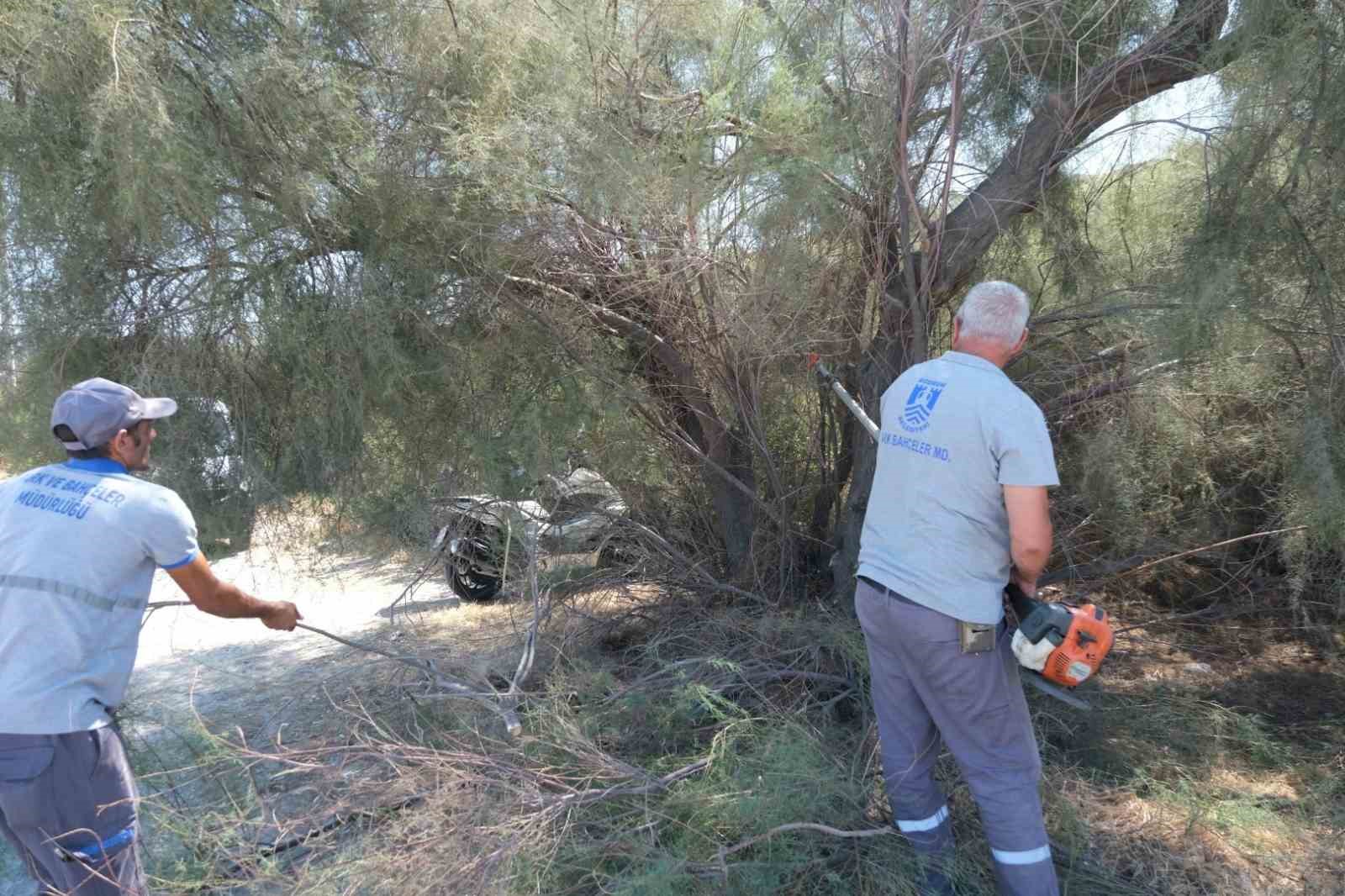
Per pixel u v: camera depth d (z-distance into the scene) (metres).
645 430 4.07
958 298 4.00
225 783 2.95
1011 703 2.26
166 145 2.70
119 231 3.05
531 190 3.28
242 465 3.32
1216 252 3.12
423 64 3.33
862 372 3.77
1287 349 3.30
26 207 2.91
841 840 2.50
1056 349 3.90
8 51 2.76
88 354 3.25
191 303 3.25
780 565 4.06
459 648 4.15
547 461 3.70
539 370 3.76
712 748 2.73
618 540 4.22
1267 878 2.51
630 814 2.58
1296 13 2.91
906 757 2.42
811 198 3.17
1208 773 3.06
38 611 2.00
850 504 3.82
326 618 5.35
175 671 4.54
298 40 3.11
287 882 2.34
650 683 3.32
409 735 3.22
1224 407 3.74
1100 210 4.09
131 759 3.08
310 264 3.35
